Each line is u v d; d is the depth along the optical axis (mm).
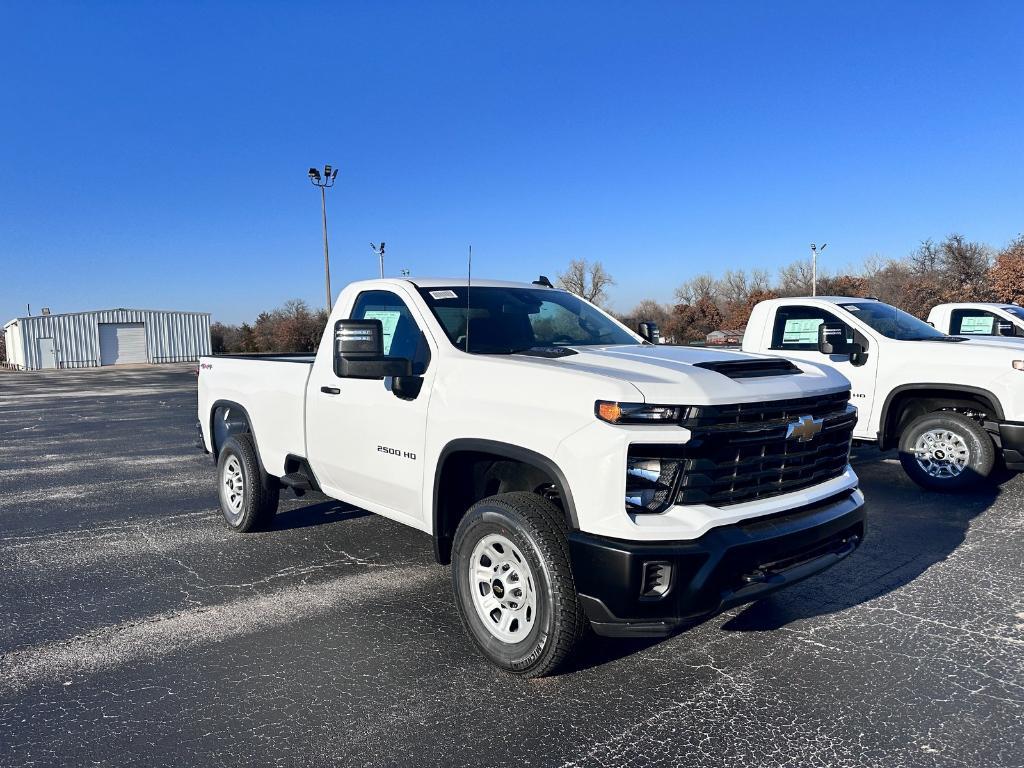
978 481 7059
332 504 7457
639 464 3268
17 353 56375
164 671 3826
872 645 4023
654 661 3877
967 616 4383
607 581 3211
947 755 3002
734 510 3365
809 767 2934
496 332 4504
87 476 9344
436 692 3570
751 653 3953
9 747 3139
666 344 5059
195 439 12820
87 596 4934
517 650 3604
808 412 3723
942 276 38438
